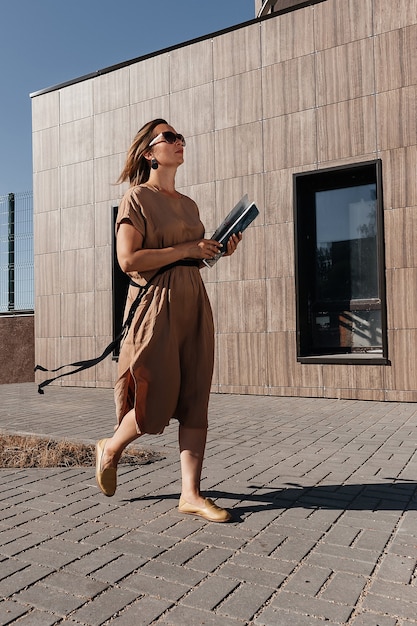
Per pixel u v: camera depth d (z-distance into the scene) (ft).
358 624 6.28
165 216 9.85
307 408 24.85
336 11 28.76
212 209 32.22
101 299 36.88
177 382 9.70
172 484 12.39
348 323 29.40
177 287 9.71
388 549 8.45
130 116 36.11
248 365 30.60
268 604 6.78
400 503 10.73
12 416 24.50
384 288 26.68
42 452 16.08
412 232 26.20
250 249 30.76
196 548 8.57
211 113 32.53
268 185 30.42
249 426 20.31
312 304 30.35
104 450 10.25
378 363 26.73
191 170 33.01
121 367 9.75
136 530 9.43
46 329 39.40
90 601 6.91
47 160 39.96
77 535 9.25
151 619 6.44
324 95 28.94
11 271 42.60
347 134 28.17
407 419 21.25
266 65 30.78
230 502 10.91
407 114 26.66
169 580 7.47
